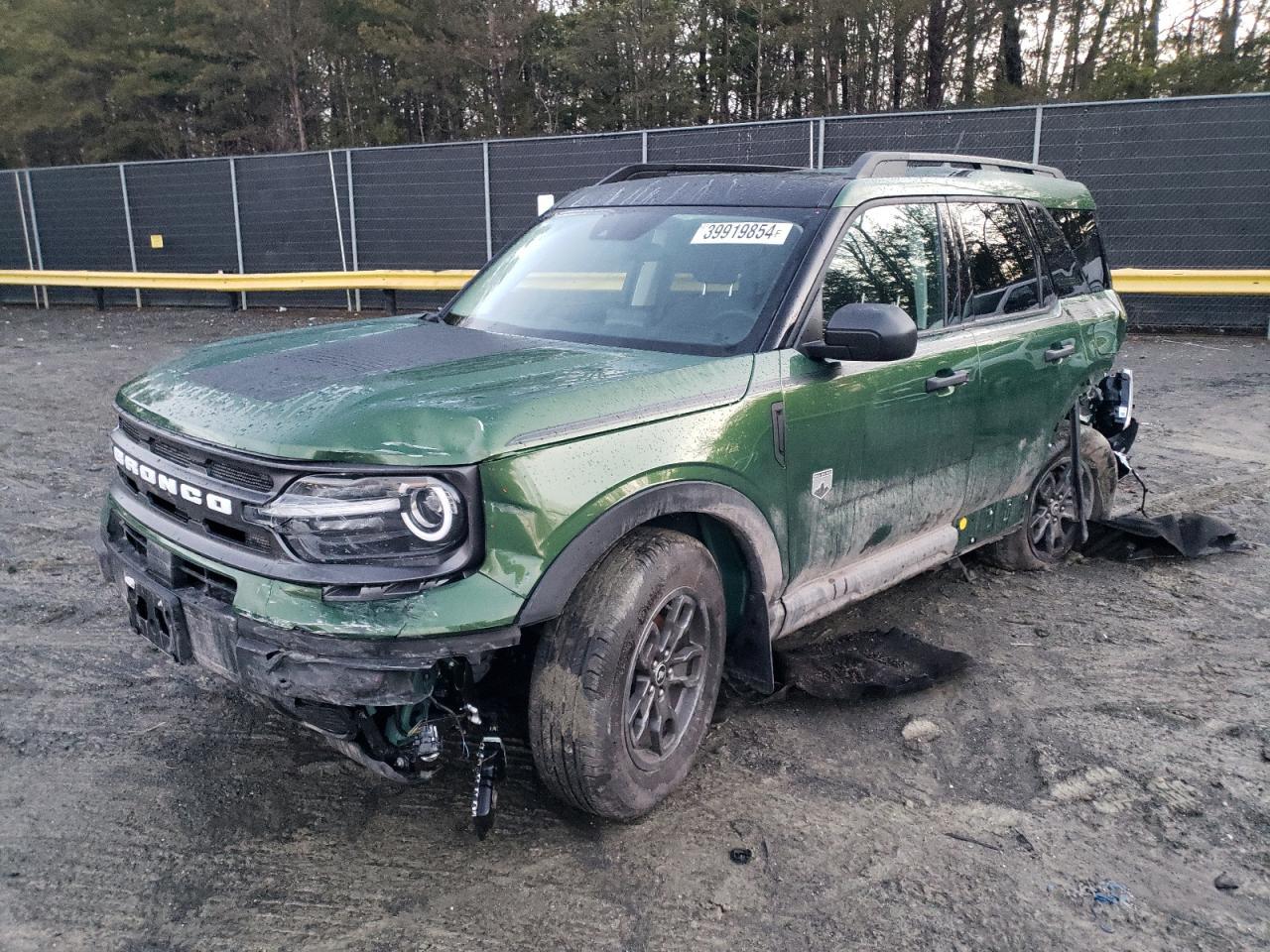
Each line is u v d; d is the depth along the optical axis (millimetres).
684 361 3100
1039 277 4695
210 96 33531
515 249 4293
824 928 2561
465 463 2393
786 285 3369
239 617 2506
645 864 2801
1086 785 3238
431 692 2482
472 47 31656
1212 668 4102
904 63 29984
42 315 18000
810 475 3318
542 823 2979
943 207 4113
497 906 2621
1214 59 24344
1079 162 13188
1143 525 5395
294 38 33156
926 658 4016
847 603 3682
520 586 2453
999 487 4473
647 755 2906
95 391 10125
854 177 3838
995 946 2510
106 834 2898
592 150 15062
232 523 2574
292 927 2535
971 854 2879
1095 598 4840
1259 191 12609
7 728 3469
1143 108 12789
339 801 3078
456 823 2977
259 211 17766
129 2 35219
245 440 2523
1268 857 2889
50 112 33750
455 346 3312
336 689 2400
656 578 2768
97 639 4207
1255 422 8492
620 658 2695
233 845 2863
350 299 17609
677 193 4055
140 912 2582
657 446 2779
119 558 2992
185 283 17656
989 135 13375
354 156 16656
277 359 3102
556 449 2553
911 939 2525
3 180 19719
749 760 3348
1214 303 13195
